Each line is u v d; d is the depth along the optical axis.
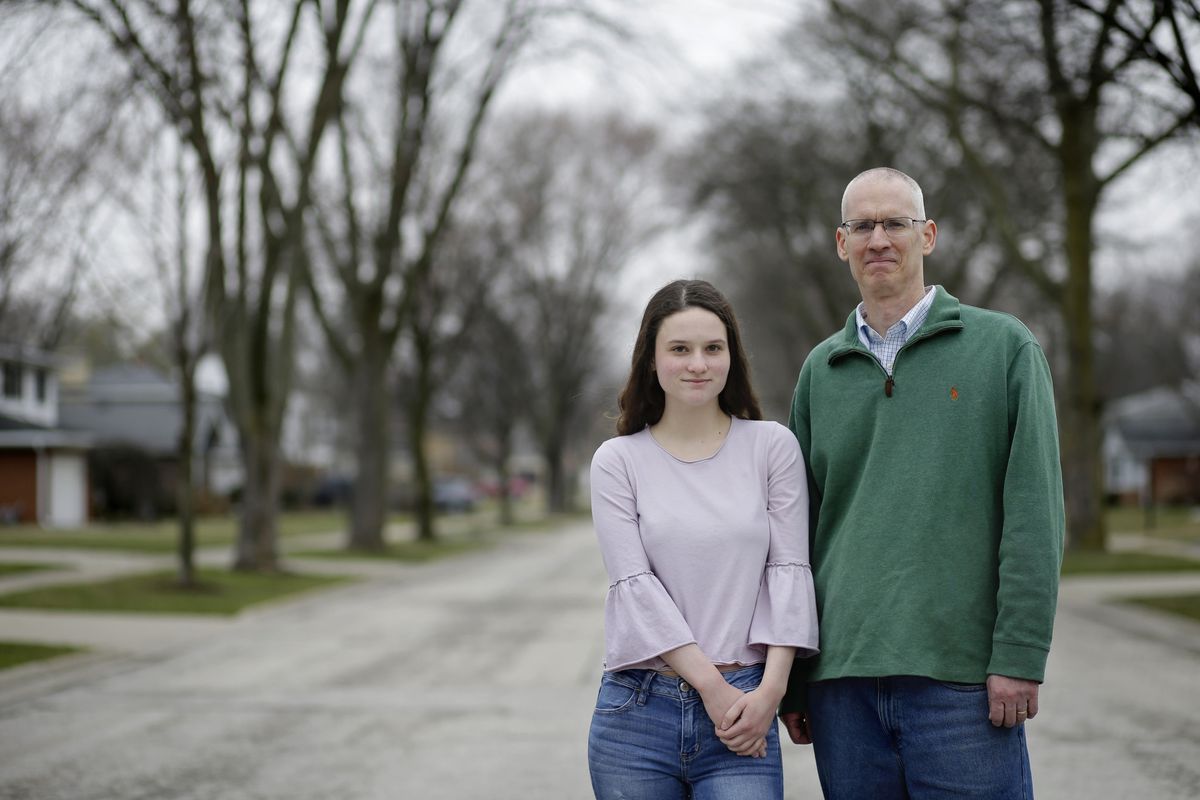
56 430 42.69
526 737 7.53
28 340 27.14
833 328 33.59
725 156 31.86
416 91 25.66
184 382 17.23
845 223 3.37
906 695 3.14
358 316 28.48
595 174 48.50
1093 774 6.28
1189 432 58.19
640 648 3.08
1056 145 21.92
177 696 9.12
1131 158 20.61
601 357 57.16
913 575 3.14
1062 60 12.77
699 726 3.09
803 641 3.12
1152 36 11.02
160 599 16.20
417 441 34.88
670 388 3.21
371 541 28.41
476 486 92.19
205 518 48.69
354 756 7.00
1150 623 13.29
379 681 9.86
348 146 27.39
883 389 3.29
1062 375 40.19
